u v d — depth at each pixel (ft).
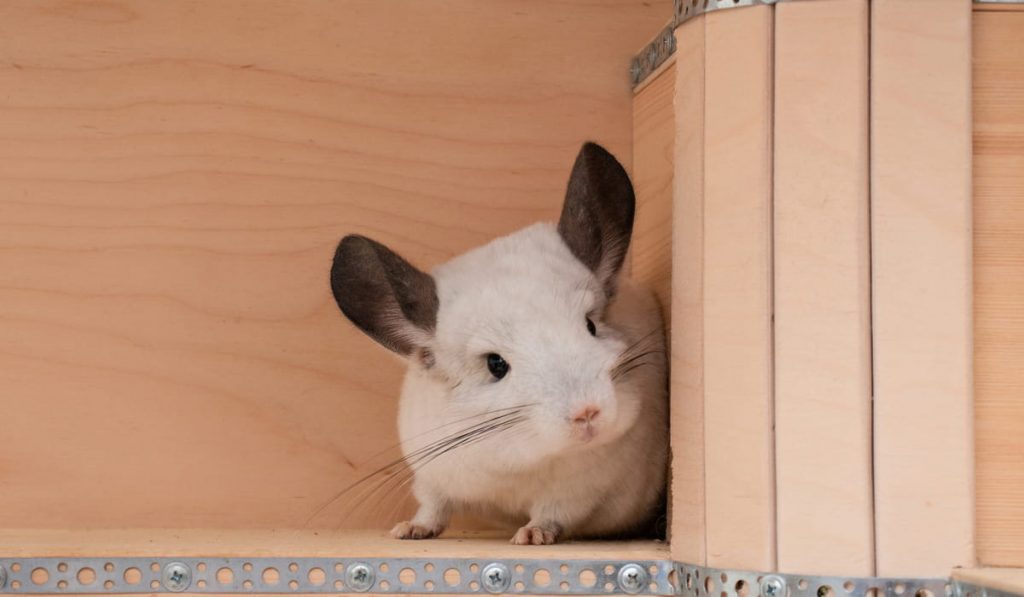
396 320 3.38
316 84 3.75
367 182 3.74
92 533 3.53
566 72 3.77
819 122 3.04
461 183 3.75
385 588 3.13
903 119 3.03
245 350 3.71
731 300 3.07
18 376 3.67
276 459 3.71
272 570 3.15
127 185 3.71
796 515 3.02
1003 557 3.03
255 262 3.72
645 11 3.79
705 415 3.08
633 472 3.39
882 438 3.01
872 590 3.00
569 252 3.46
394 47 3.76
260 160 3.73
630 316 3.47
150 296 3.70
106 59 3.72
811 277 3.03
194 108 3.73
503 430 3.22
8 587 3.17
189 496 3.69
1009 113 3.07
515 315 3.29
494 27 3.77
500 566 3.13
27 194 3.69
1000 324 3.05
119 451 3.68
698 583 3.07
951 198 3.03
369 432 3.72
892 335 3.02
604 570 3.14
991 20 3.07
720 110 3.09
